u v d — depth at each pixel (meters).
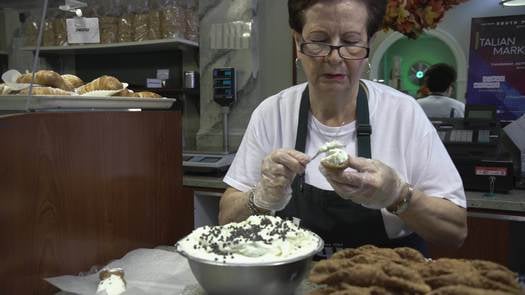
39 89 1.20
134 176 1.33
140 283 0.99
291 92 1.41
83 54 3.25
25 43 1.65
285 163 1.05
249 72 2.82
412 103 1.28
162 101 1.54
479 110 2.10
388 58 2.58
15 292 0.92
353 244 1.21
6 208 0.89
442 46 2.51
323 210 1.21
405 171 1.21
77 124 1.10
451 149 2.05
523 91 2.38
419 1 1.39
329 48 1.03
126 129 1.29
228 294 0.81
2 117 0.89
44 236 1.00
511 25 2.37
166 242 1.49
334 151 0.96
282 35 2.86
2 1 1.30
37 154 0.98
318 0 1.00
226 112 2.81
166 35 2.75
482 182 2.00
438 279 0.68
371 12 1.04
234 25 2.81
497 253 1.98
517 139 2.07
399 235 1.20
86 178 1.14
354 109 1.28
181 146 1.59
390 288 0.69
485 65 2.45
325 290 0.73
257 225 1.01
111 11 2.90
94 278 1.04
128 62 3.17
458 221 1.14
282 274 0.80
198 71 3.01
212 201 2.56
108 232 1.22
